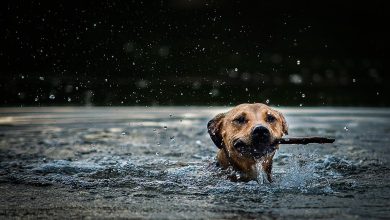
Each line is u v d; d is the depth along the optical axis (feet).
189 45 52.31
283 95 42.04
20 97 39.75
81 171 17.53
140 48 49.90
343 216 11.84
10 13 44.04
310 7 60.85
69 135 25.54
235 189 14.83
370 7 61.82
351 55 56.34
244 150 15.78
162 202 13.33
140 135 25.54
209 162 18.80
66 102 38.63
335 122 29.78
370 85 47.21
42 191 14.69
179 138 24.76
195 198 13.78
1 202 13.39
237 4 57.00
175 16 53.21
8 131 26.63
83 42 47.52
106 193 14.42
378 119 31.14
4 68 45.32
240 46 54.75
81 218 11.85
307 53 56.29
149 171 17.43
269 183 15.76
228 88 44.42
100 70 46.96
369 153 21.02
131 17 50.06
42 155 20.54
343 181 15.93
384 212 12.17
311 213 12.13
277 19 58.49
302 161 19.58
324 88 45.44
